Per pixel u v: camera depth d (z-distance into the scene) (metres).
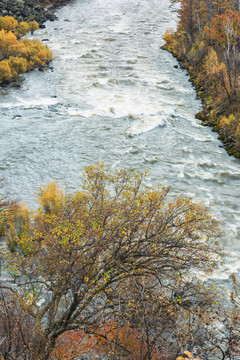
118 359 10.41
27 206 24.91
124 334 10.77
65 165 30.30
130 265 11.11
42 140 33.75
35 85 46.72
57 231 11.31
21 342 9.89
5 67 46.09
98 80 49.03
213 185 28.92
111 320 11.26
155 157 32.12
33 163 30.27
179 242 11.82
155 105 42.66
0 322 10.10
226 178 29.98
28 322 10.60
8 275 16.05
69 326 10.70
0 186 26.95
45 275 11.90
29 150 32.00
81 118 38.47
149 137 35.44
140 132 36.19
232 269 19.91
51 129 35.84
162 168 30.67
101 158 31.59
